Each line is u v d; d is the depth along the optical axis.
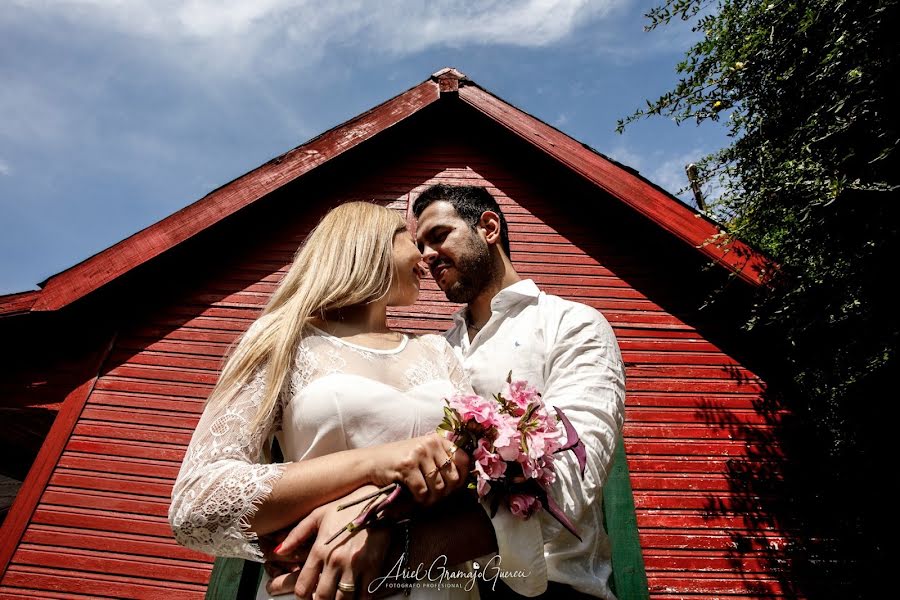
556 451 1.06
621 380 1.44
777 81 2.30
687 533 2.95
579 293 3.76
